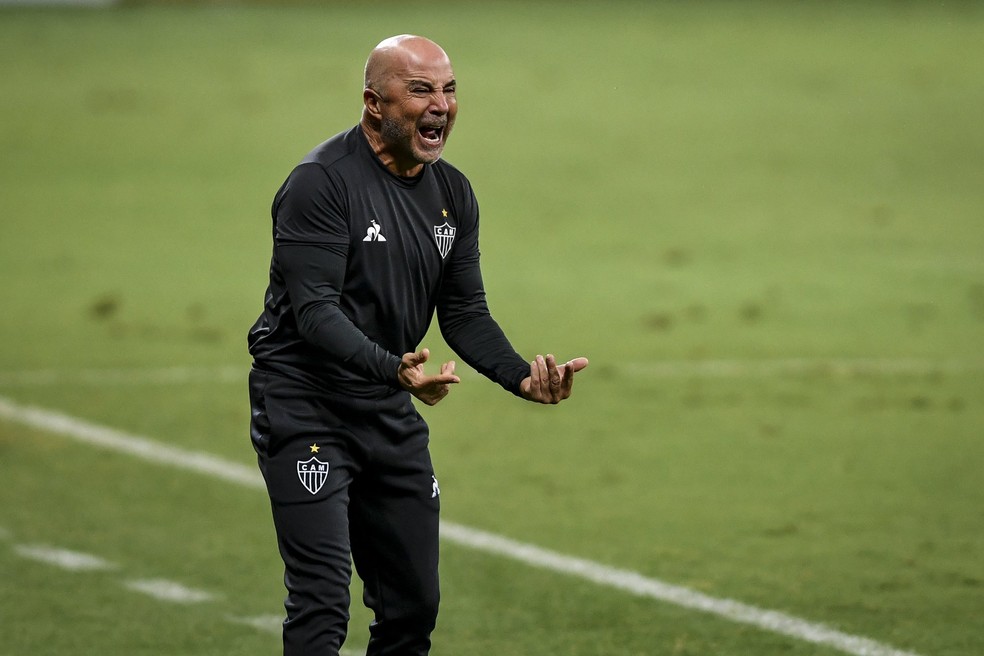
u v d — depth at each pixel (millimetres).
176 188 57438
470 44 93250
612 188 58062
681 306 40750
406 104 13703
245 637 18609
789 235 50406
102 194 56281
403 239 14102
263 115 70812
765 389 32406
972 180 59656
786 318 39344
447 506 24312
